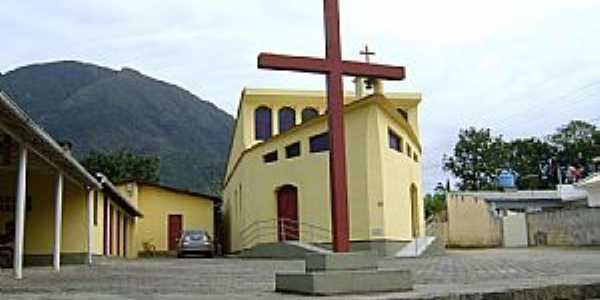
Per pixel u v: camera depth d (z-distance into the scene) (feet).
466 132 213.66
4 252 65.31
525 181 206.18
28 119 39.01
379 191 78.07
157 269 57.67
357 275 29.35
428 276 40.88
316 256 30.55
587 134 209.97
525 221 122.62
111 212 90.89
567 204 150.30
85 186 67.92
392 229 79.51
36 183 69.72
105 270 56.39
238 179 112.06
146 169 178.09
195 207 124.77
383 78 33.53
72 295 31.24
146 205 121.39
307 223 86.17
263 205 94.32
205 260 83.15
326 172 84.33
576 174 166.20
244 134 112.16
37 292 33.45
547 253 80.28
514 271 44.52
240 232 108.17
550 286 28.96
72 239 70.54
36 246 69.00
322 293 28.68
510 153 212.64
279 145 92.53
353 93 111.04
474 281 35.29
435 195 189.37
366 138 79.00
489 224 126.82
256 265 62.75
